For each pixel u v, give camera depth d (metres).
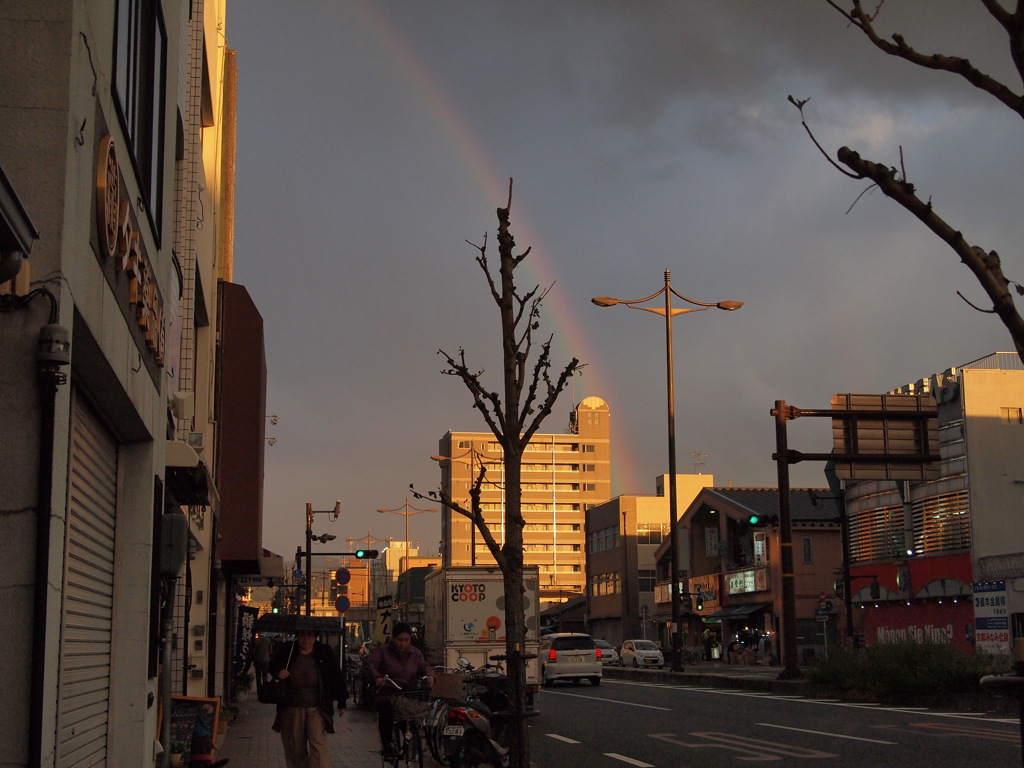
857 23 5.03
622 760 15.51
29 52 6.02
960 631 43.28
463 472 130.25
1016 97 4.84
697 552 67.81
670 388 39.66
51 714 5.88
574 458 141.75
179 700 13.34
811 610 54.44
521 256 10.11
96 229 6.99
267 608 64.25
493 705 17.30
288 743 10.76
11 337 5.76
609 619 81.56
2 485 5.66
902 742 16.42
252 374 25.22
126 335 8.32
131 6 8.52
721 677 34.06
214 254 24.06
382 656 12.99
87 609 8.49
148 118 9.62
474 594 25.02
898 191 4.92
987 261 4.80
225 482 24.69
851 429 28.72
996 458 43.34
